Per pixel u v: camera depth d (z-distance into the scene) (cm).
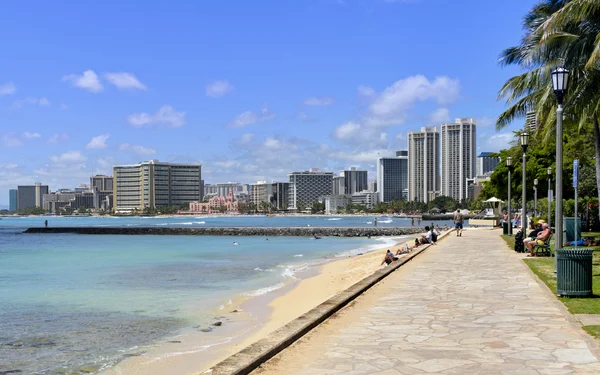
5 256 4700
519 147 5391
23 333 1484
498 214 6562
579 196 4447
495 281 1580
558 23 1848
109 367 1132
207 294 2216
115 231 11119
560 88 1499
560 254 1254
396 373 692
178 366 1116
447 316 1062
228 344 1296
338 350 816
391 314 1096
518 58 2534
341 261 3644
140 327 1546
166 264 3781
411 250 2884
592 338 852
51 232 12019
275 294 2167
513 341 848
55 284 2614
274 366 739
